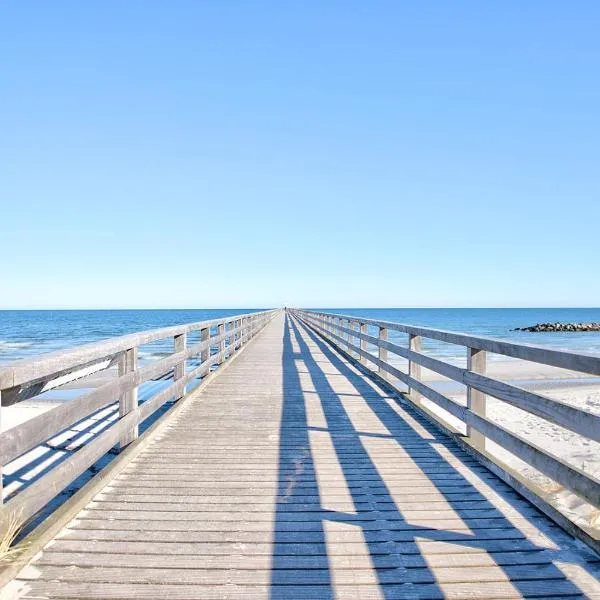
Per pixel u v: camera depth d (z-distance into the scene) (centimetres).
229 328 1284
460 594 239
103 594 237
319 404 686
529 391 337
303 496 358
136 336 457
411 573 257
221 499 352
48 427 292
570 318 11138
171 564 265
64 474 311
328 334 1792
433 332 552
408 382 674
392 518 321
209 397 735
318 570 260
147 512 329
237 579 252
